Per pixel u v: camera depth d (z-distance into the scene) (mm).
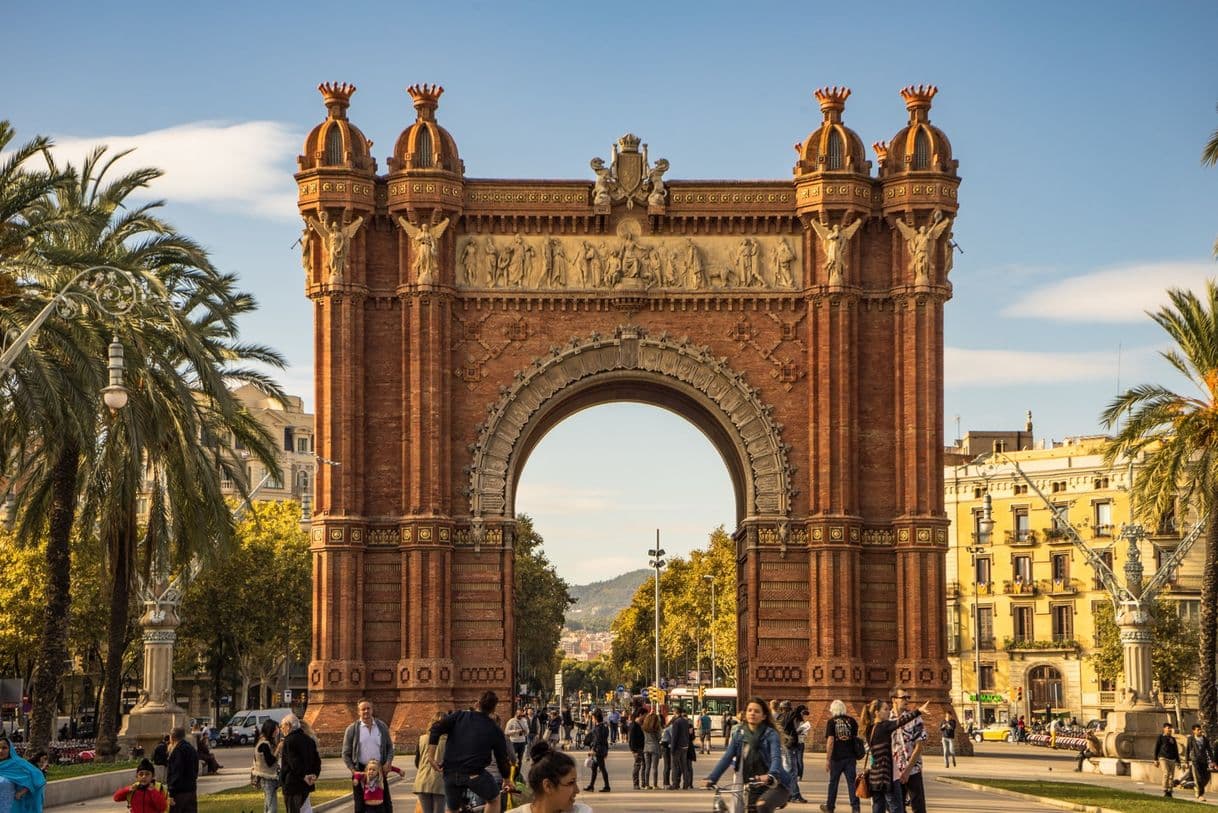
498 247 99562
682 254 99875
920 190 98250
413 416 97438
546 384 99188
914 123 99562
